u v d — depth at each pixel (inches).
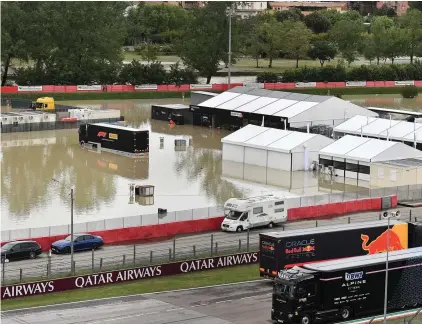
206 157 5772.6
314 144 5393.7
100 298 2950.3
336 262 2812.5
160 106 7150.6
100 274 3097.9
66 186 4820.4
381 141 5241.1
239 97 6815.9
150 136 6491.1
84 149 5944.9
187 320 2733.8
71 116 6820.9
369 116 6235.2
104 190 4749.0
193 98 7170.3
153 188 4648.1
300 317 2689.5
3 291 2910.9
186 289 3068.4
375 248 3211.1
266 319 2755.9
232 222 3863.2
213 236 3777.1
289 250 3036.4
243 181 5049.2
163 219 3897.6
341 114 6264.8
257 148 5487.2
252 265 3403.1
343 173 5187.0
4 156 5600.4
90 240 3543.3
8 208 4291.3
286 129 6077.8
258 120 6378.0
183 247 3563.0
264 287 3100.4
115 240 3671.3
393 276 2832.2
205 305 2888.8
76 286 3051.2
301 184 4972.9
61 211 4261.8
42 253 3494.1
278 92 6697.8
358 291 2773.1
